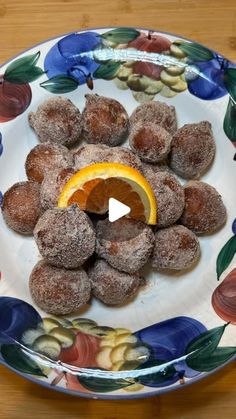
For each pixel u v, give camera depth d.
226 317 0.28
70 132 0.31
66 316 0.29
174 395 0.28
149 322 0.29
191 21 0.37
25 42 0.36
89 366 0.26
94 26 0.37
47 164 0.30
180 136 0.31
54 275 0.27
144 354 0.27
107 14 0.37
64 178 0.28
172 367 0.26
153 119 0.31
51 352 0.27
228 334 0.27
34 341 0.27
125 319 0.29
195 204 0.30
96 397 0.26
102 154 0.29
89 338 0.28
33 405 0.28
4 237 0.31
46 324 0.28
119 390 0.26
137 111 0.32
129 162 0.29
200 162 0.31
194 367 0.26
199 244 0.30
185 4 0.37
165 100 0.33
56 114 0.31
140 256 0.28
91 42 0.33
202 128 0.31
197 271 0.30
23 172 0.32
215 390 0.28
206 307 0.29
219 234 0.31
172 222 0.29
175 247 0.29
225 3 0.37
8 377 0.29
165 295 0.30
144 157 0.30
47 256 0.27
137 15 0.37
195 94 0.33
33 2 0.37
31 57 0.33
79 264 0.28
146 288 0.30
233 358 0.27
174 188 0.29
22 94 0.33
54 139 0.31
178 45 0.33
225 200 0.32
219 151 0.32
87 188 0.27
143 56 0.33
